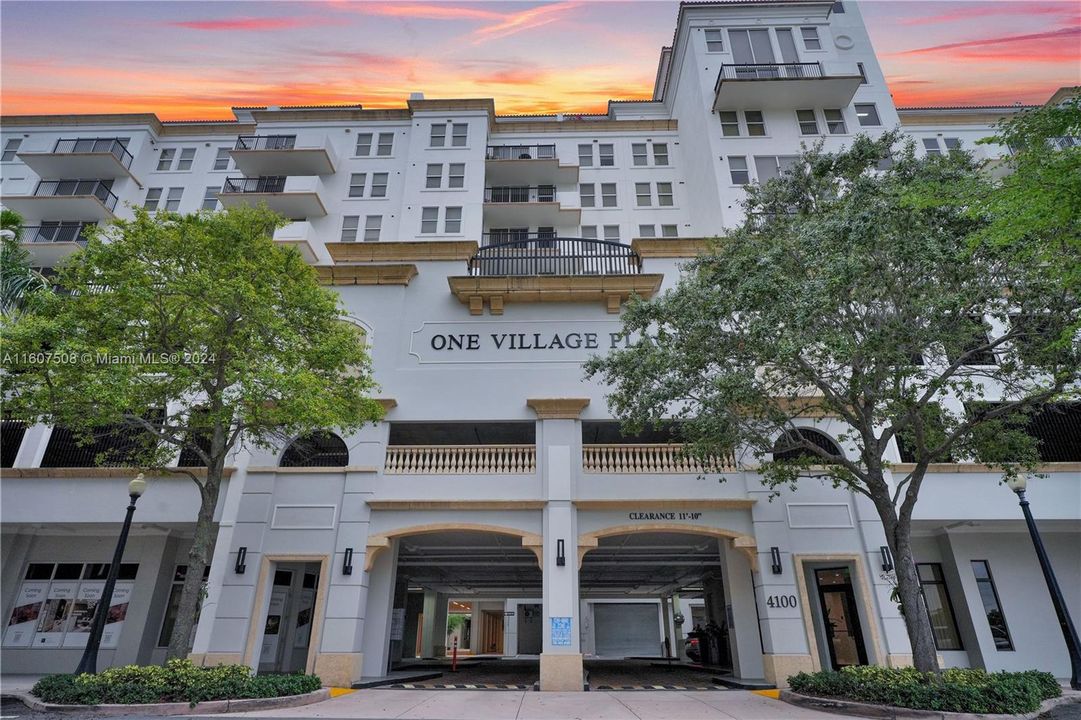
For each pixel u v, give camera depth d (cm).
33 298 1217
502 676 1917
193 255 1275
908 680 1030
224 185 2820
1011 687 1005
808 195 1459
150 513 1689
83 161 2791
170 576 1914
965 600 1736
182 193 2877
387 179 2734
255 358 1287
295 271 1408
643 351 1352
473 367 1777
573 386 1752
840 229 1088
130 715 984
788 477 1354
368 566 1559
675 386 1295
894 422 1262
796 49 2520
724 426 1290
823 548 1552
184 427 1336
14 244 1794
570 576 1515
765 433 1362
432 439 1977
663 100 3092
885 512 1187
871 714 989
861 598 1516
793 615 1488
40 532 1886
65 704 1009
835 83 2361
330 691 1279
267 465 1659
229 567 1547
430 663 2509
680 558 2109
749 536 1577
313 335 1393
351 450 1673
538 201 2631
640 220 2711
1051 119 901
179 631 1151
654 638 3669
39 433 1830
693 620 3706
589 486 1611
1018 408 1220
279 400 1249
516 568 2338
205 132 3039
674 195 2750
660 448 1661
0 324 1216
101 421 1206
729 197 2284
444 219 2558
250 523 1592
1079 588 1738
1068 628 1279
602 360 1434
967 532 1806
